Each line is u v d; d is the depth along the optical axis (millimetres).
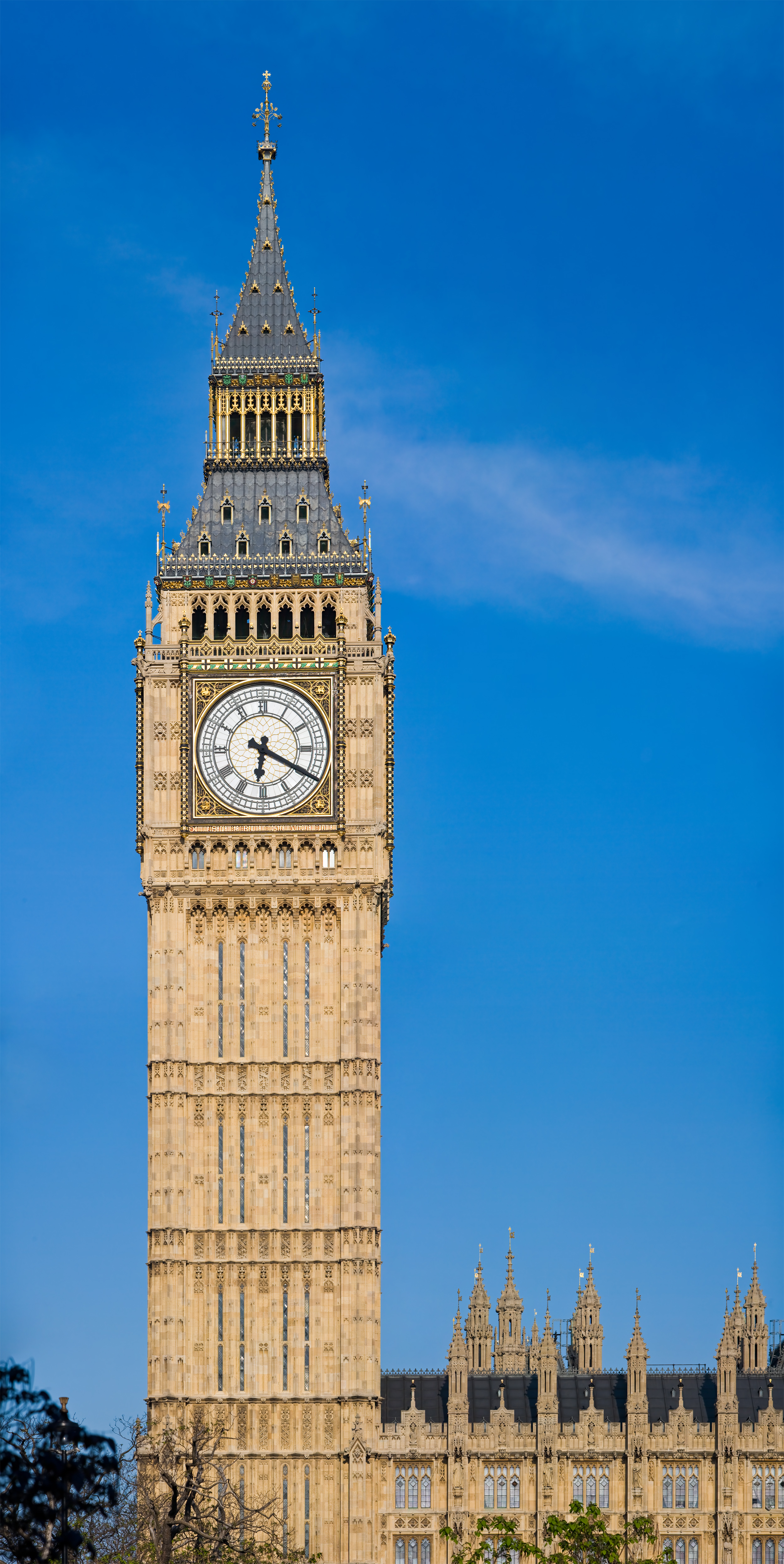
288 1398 132750
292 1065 137250
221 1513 112938
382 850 140250
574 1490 134250
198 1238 135125
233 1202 135625
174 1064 136750
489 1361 147625
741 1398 138125
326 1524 131250
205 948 139000
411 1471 133875
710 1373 139000
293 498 146750
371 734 141250
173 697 141750
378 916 140500
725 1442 134500
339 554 144125
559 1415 136500
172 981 138000
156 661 142500
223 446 149000
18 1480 68938
